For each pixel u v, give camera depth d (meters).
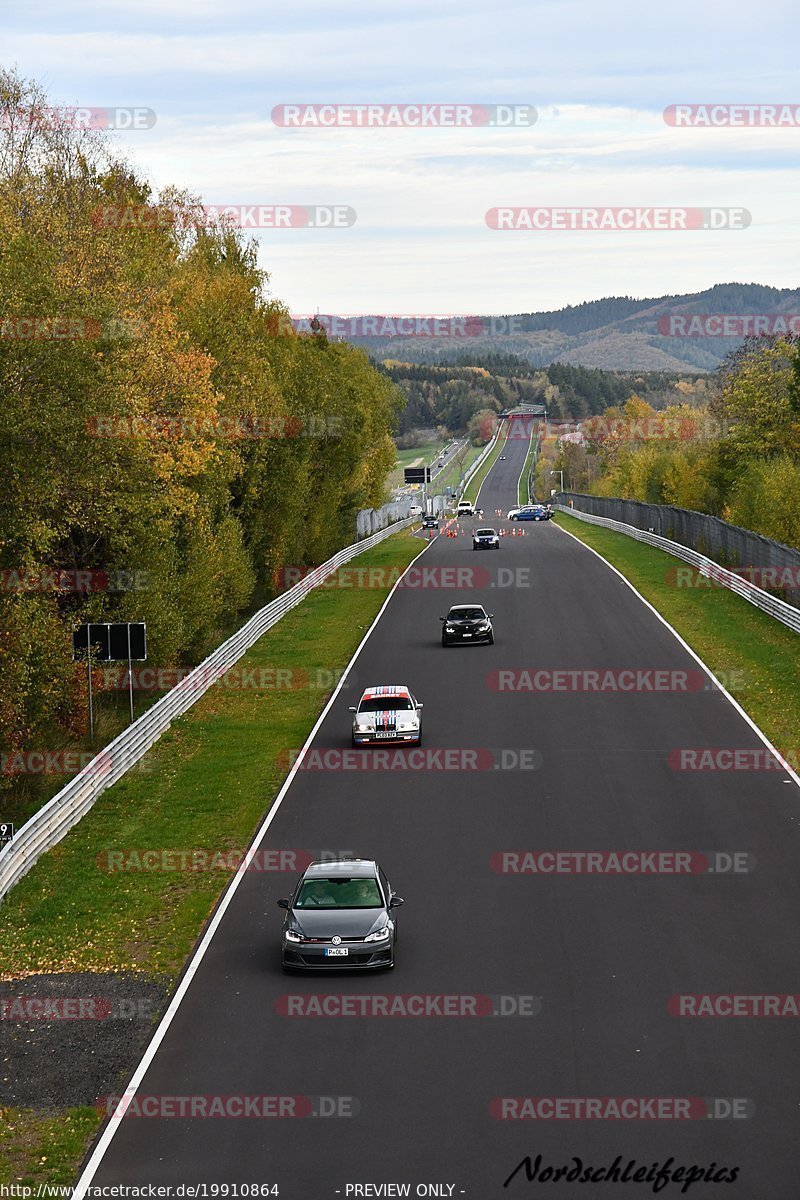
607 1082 42.72
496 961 54.50
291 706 112.12
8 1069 45.47
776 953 54.41
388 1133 39.62
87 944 59.09
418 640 142.62
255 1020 48.94
